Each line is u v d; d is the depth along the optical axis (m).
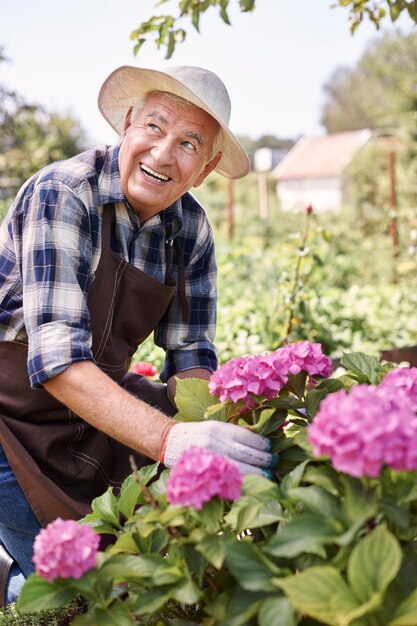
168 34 2.87
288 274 4.91
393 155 10.99
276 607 1.37
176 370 2.63
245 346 4.97
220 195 18.31
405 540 1.61
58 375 1.98
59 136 17.80
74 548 1.41
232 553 1.44
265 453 1.77
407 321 6.53
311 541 1.40
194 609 1.91
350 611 1.29
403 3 2.71
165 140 2.18
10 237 2.28
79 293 2.10
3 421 2.28
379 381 1.91
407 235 10.18
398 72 16.70
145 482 1.74
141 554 1.55
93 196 2.22
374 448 1.28
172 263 2.53
